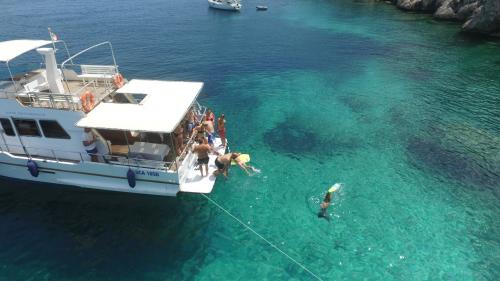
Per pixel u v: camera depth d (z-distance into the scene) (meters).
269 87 31.34
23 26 53.00
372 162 20.34
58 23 55.06
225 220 16.09
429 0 58.59
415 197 17.52
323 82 32.44
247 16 62.06
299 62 38.00
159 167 14.73
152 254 14.40
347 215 16.36
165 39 46.22
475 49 40.41
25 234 15.25
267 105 27.80
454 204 17.03
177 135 15.68
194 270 13.73
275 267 13.87
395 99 28.61
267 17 60.97
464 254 14.34
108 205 16.83
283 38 47.34
